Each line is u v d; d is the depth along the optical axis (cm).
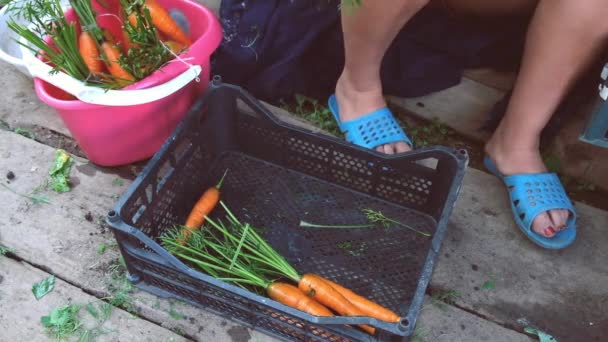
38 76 142
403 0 137
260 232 151
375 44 150
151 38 147
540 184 153
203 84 167
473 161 176
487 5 168
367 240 151
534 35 140
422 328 137
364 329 131
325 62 185
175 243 136
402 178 151
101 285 142
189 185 155
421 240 151
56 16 146
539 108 148
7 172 161
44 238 149
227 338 134
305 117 182
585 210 159
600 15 127
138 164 167
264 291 141
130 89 140
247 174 164
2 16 162
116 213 125
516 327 139
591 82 157
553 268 148
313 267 146
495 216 157
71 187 159
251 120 157
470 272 146
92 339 134
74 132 152
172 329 136
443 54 179
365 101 167
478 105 179
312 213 156
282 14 174
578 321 140
